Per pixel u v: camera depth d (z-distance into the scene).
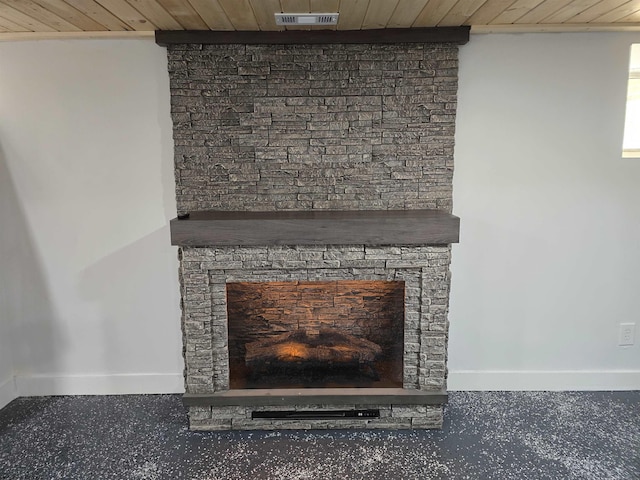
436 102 2.34
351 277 2.24
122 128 2.45
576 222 2.54
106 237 2.55
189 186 2.40
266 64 2.31
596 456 2.10
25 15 2.03
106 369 2.67
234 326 2.44
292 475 1.99
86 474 2.01
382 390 2.34
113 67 2.40
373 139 2.38
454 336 2.65
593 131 2.47
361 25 2.18
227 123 2.35
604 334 2.65
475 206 2.53
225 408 2.32
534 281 2.60
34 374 2.67
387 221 2.14
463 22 2.20
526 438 2.24
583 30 2.35
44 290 2.59
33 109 2.43
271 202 2.42
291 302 2.46
